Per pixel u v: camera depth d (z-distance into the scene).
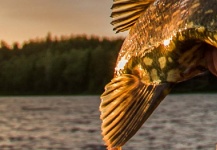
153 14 4.76
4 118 85.00
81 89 126.88
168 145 44.25
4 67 137.38
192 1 4.39
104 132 5.01
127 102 4.95
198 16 4.30
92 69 119.62
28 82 135.25
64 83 128.88
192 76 4.75
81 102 119.62
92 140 50.81
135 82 4.95
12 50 137.25
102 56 115.62
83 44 127.69
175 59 4.65
